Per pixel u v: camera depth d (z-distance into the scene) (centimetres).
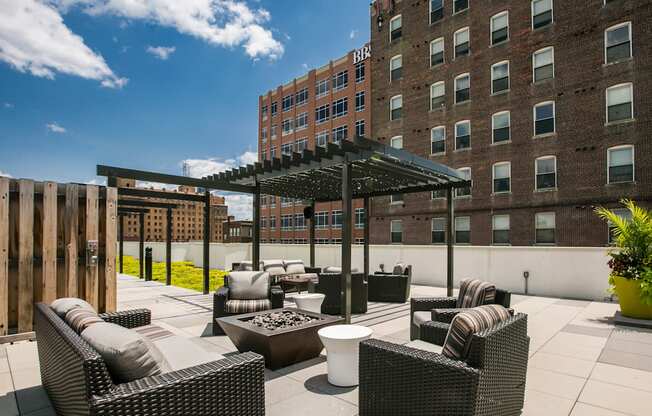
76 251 569
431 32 2272
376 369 264
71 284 561
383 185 1019
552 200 1786
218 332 555
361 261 1457
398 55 2442
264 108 4375
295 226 3819
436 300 508
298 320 453
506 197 1938
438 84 2241
